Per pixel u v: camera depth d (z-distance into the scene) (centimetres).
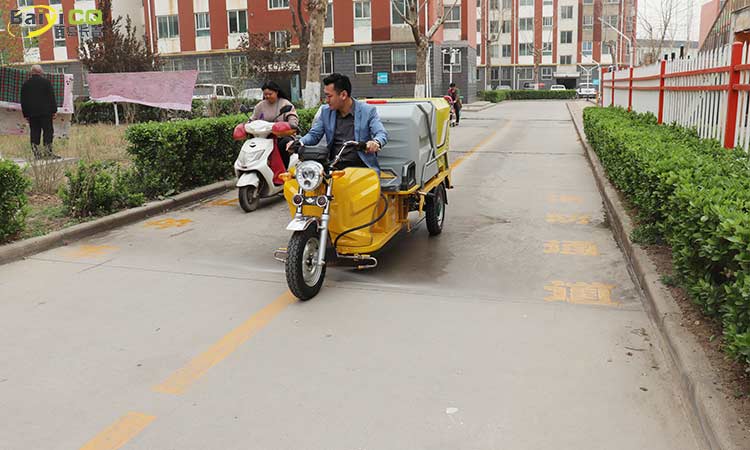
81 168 814
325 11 1814
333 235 557
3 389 382
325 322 480
